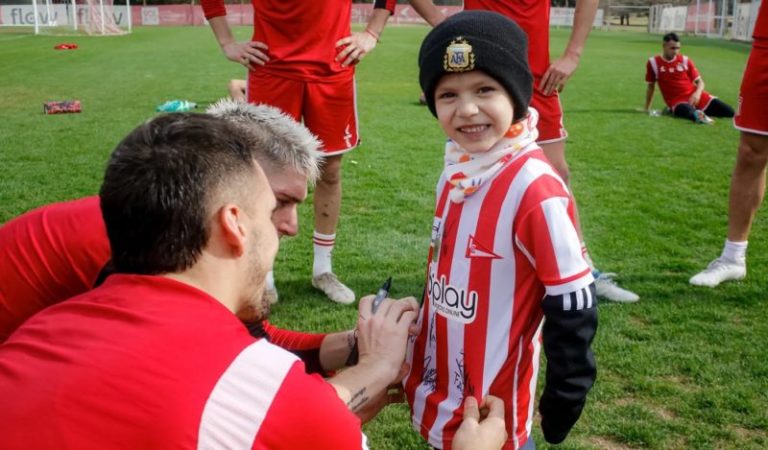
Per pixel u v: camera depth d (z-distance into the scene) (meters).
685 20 45.31
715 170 8.05
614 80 17.66
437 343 2.13
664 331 3.97
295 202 2.31
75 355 1.34
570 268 1.87
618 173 7.88
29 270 2.18
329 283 4.45
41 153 8.31
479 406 2.01
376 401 2.05
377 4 4.23
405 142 9.47
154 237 1.43
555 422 1.97
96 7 37.56
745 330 3.98
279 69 4.07
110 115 11.25
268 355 1.41
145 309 1.39
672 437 3.04
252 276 1.55
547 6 4.23
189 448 1.28
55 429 1.27
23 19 41.69
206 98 13.32
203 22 52.03
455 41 1.90
